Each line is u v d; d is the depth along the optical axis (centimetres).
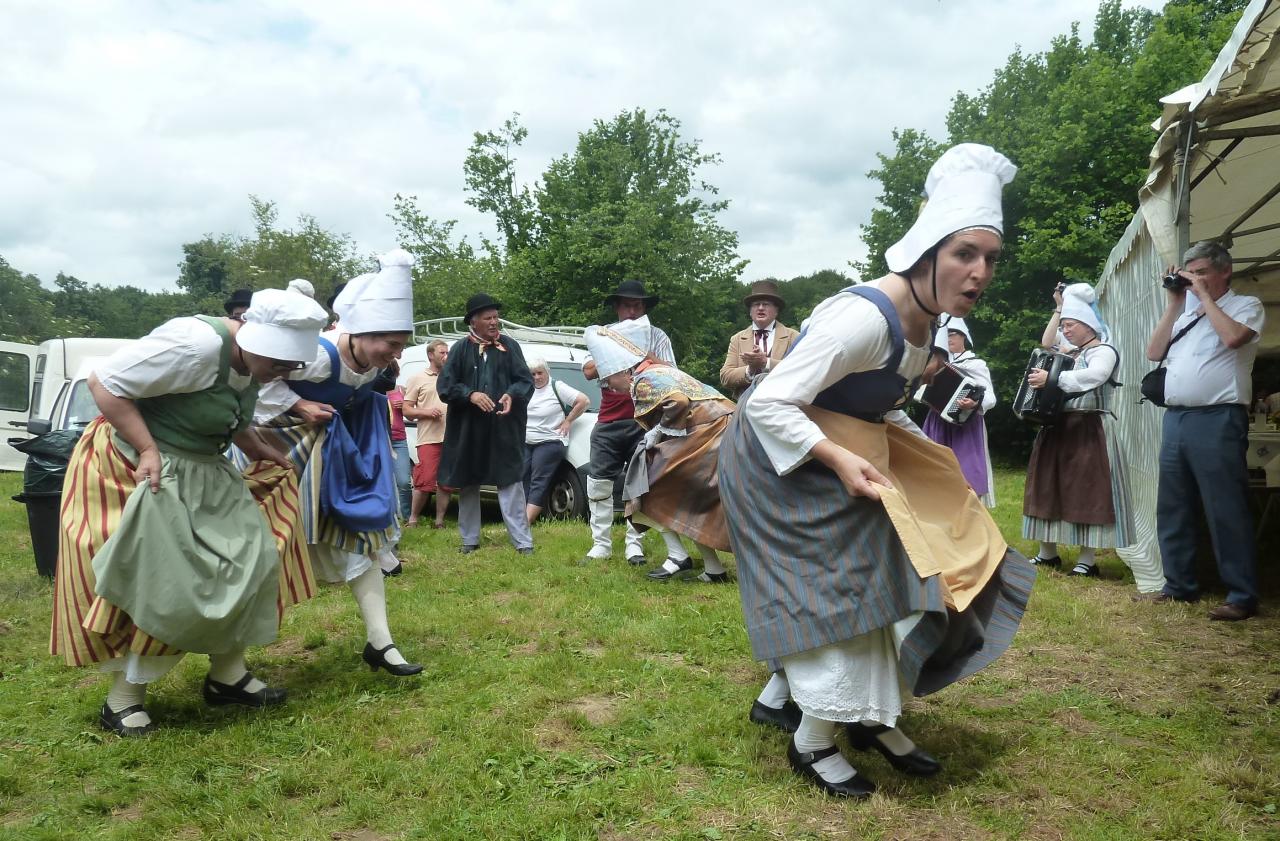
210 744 343
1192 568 557
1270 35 462
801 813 288
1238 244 824
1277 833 274
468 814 289
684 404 532
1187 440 534
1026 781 307
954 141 2331
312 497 400
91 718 371
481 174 3666
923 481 314
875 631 292
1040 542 675
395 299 411
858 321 274
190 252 6181
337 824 287
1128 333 732
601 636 476
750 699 385
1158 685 405
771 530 292
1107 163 2012
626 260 2914
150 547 333
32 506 630
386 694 398
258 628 358
